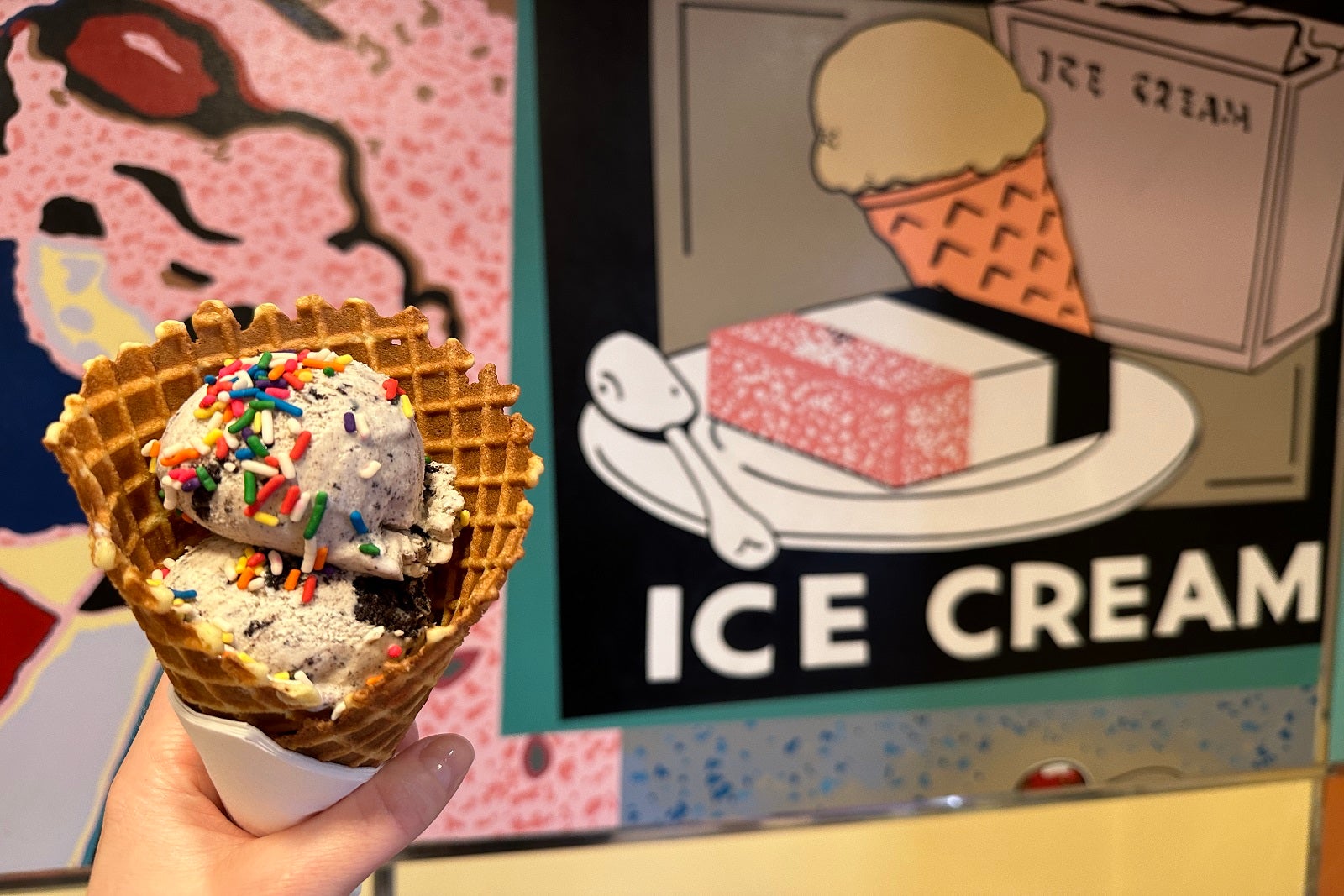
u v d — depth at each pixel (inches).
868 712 23.0
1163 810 24.7
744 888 22.5
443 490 12.8
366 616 11.4
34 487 18.7
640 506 21.4
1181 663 24.6
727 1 21.1
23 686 18.8
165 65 18.7
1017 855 24.0
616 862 21.8
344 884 11.8
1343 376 25.0
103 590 19.2
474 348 20.4
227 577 11.3
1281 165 24.3
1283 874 25.4
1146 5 23.2
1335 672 25.3
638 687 21.7
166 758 13.1
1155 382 24.0
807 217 21.9
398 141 19.8
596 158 20.7
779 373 22.0
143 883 12.0
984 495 23.2
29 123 18.3
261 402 11.3
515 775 21.1
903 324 22.5
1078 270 23.3
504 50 20.2
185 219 19.0
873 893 23.2
